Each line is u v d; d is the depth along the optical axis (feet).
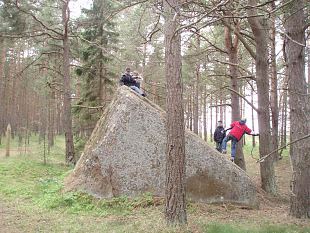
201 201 37.19
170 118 27.96
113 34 75.77
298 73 32.01
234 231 26.04
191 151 38.09
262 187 46.73
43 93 100.78
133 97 39.58
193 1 27.27
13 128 140.26
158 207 34.42
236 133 50.65
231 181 38.09
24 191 42.50
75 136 87.20
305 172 32.01
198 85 101.81
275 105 72.69
